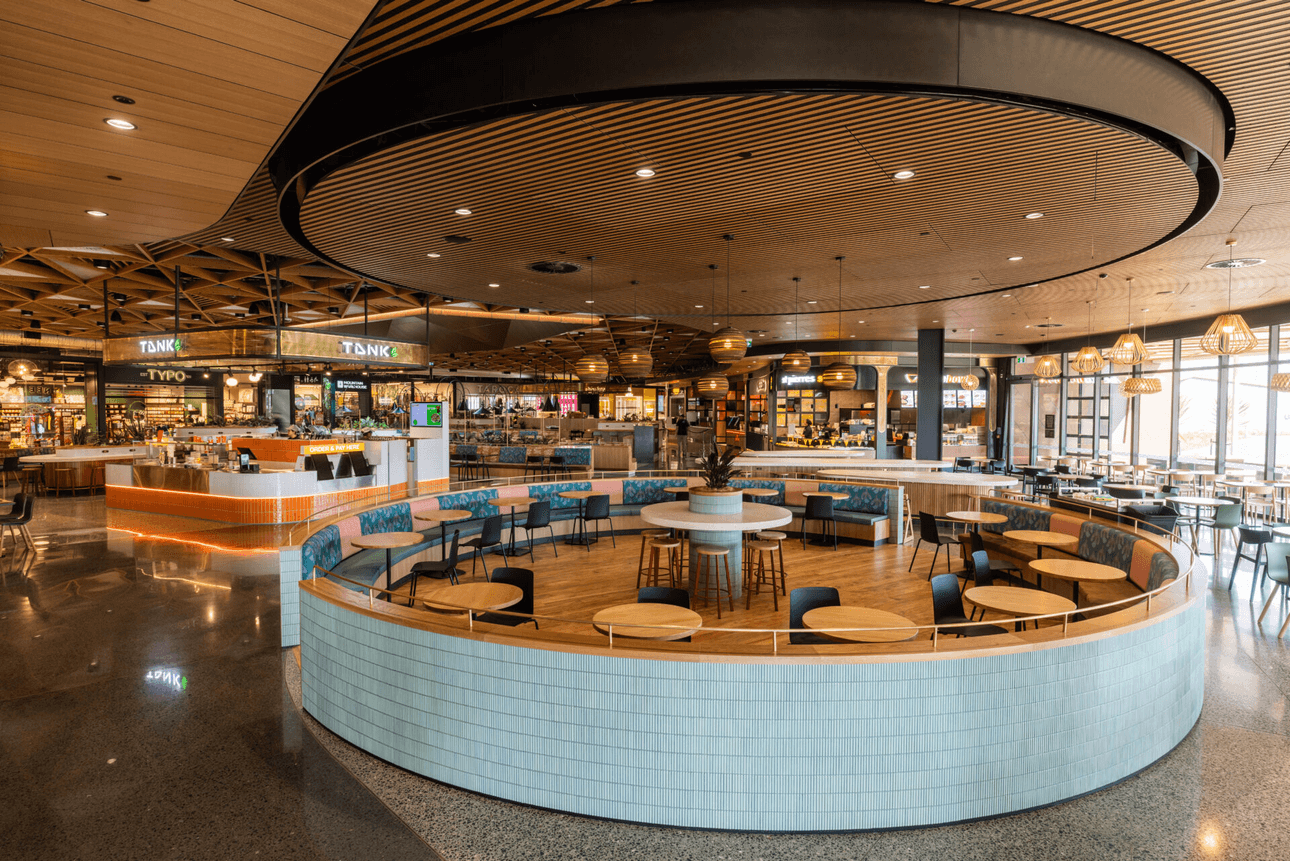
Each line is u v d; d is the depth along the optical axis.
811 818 2.80
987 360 19.02
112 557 7.88
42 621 5.51
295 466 11.25
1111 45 3.23
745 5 3.06
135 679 4.34
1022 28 3.12
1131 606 3.56
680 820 2.83
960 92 3.19
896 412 19.83
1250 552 8.58
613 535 9.37
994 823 2.88
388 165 4.23
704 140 3.87
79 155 3.72
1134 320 12.52
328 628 3.62
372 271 7.42
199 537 9.09
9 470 13.69
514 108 3.48
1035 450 18.17
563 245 6.26
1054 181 4.54
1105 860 2.62
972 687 2.85
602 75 3.12
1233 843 2.72
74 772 3.23
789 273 7.55
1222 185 4.59
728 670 2.78
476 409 35.69
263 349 9.79
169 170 3.96
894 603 6.16
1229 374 11.94
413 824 2.84
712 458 6.27
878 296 9.17
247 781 3.16
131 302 12.77
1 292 11.77
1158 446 14.23
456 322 15.20
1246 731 3.71
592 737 2.89
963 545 6.46
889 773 2.81
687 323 12.59
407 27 3.22
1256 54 3.28
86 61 2.75
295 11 2.43
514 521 8.25
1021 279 7.93
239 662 4.63
